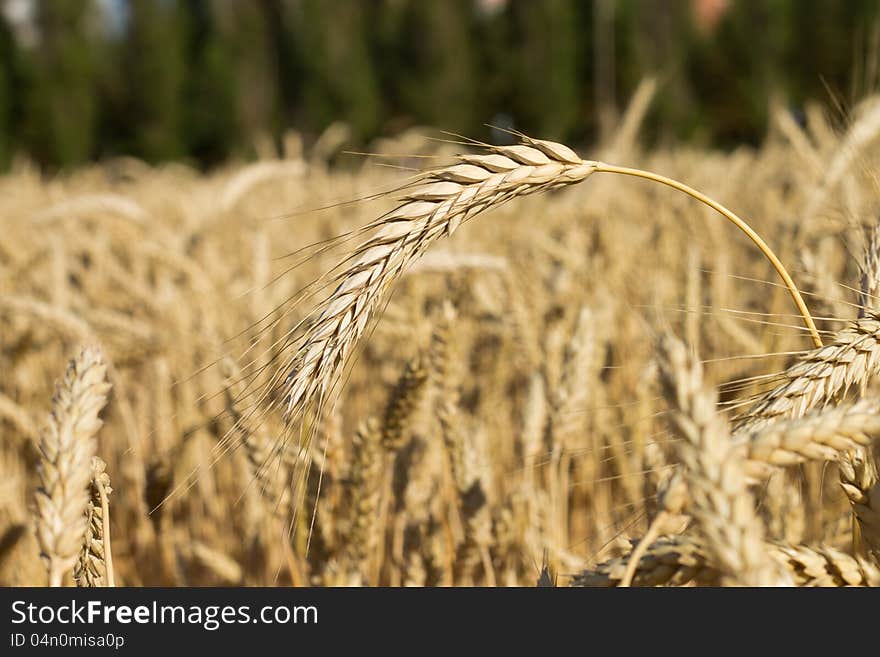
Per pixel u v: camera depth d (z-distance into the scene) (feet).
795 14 206.49
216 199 48.78
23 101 254.47
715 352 19.56
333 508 14.40
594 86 236.43
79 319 22.88
